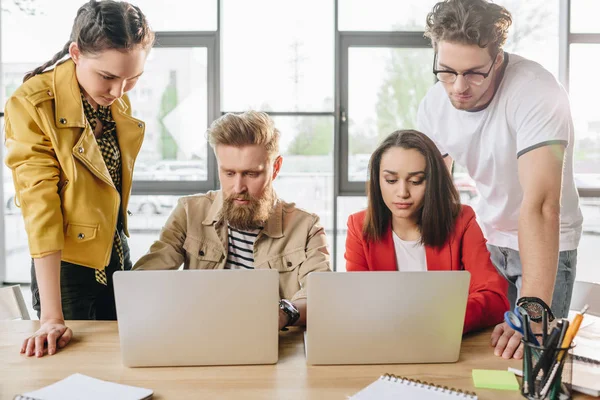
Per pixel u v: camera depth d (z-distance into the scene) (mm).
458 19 1488
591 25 4086
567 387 1041
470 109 1735
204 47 4270
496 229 1925
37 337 1292
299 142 4348
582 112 4129
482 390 1086
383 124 4301
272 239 1763
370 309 1187
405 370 1185
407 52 4254
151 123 4340
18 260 4641
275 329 1201
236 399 1049
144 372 1173
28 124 1463
